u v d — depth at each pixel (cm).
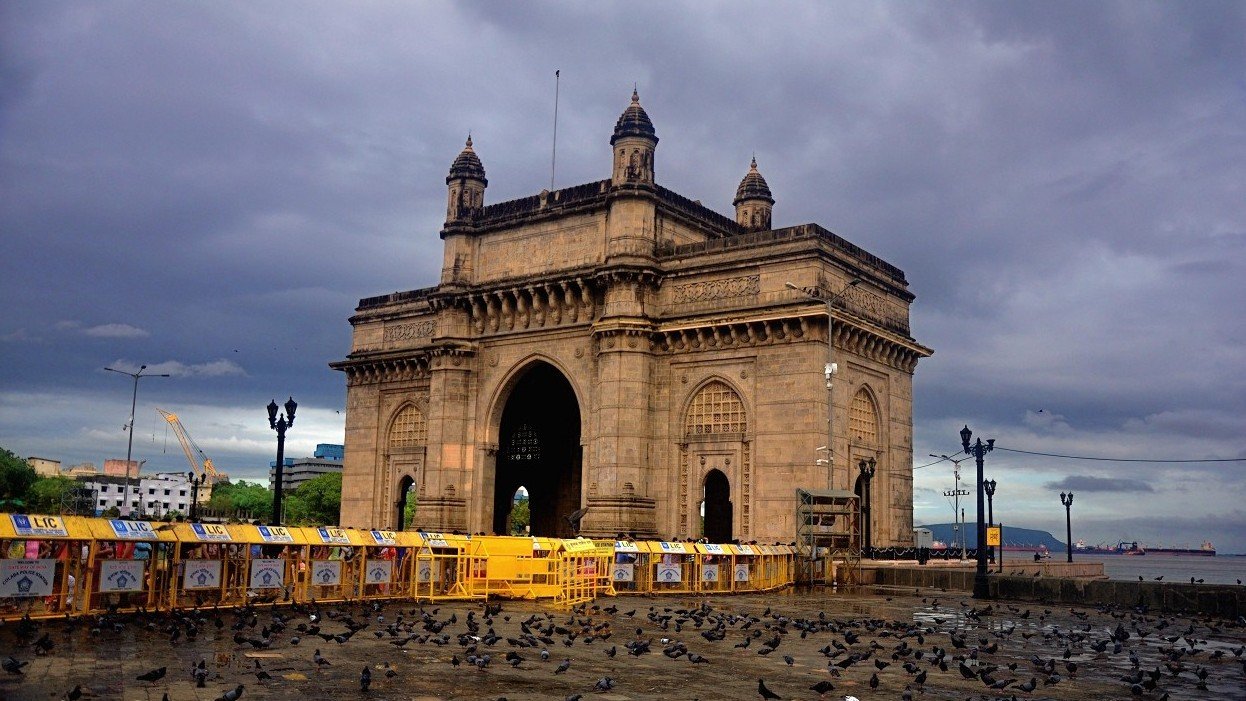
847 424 5519
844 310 5562
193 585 2891
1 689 1636
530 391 7194
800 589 4797
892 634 2753
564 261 6194
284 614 2916
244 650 2144
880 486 5912
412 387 7325
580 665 2056
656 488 5712
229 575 3141
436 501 6378
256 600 3098
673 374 5766
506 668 1986
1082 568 6519
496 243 6581
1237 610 3591
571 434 7200
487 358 6519
